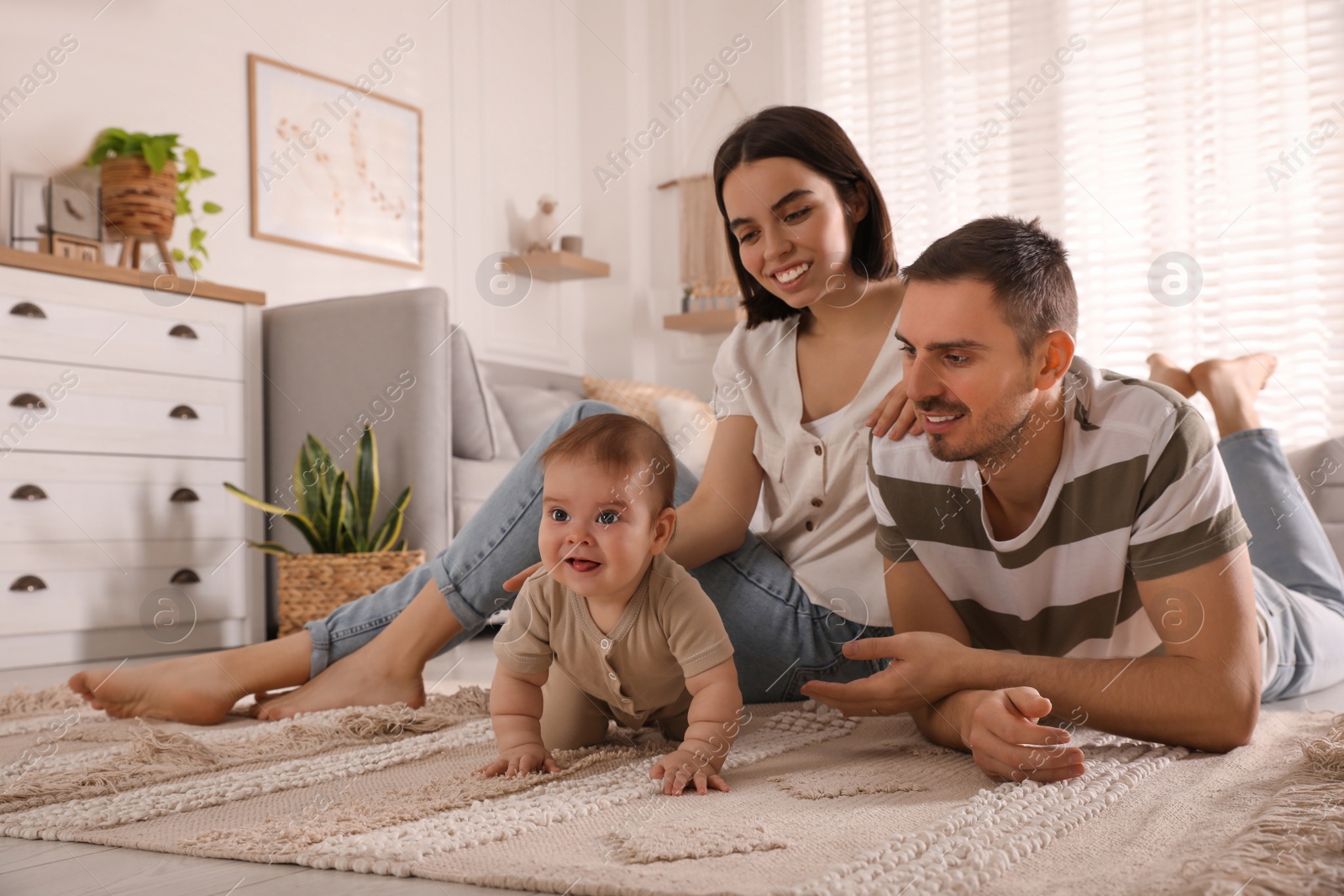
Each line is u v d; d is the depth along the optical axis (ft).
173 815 2.49
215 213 9.62
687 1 10.03
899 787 2.59
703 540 3.79
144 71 9.32
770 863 1.90
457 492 9.02
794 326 3.94
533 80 10.55
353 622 4.18
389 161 11.23
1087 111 8.37
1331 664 4.31
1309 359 6.64
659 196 9.47
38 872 2.03
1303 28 8.07
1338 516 6.72
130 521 7.63
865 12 10.37
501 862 1.95
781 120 3.70
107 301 7.61
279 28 10.43
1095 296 6.84
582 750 3.19
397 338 8.62
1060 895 1.67
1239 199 7.36
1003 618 3.43
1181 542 2.85
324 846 2.09
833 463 3.80
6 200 8.25
